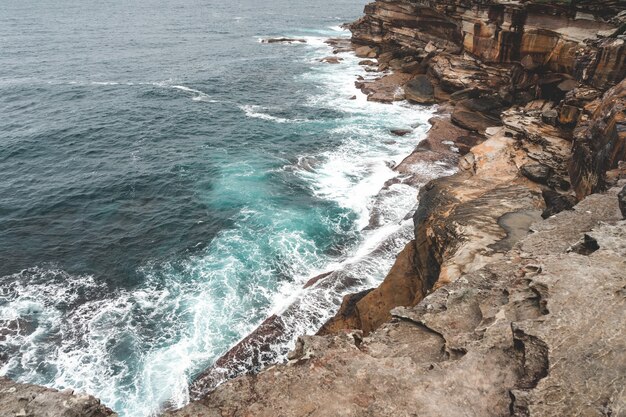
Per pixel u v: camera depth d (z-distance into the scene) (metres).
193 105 55.84
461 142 39.41
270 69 73.88
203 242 28.72
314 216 30.81
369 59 75.56
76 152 42.06
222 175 37.22
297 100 57.06
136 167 38.94
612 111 20.20
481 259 16.19
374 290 21.12
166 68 75.19
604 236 11.33
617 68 25.64
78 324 22.61
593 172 20.62
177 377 19.80
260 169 38.06
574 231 13.37
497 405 8.20
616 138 18.55
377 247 26.39
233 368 19.66
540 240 13.26
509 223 18.97
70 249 28.34
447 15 53.06
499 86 45.19
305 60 79.88
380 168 37.00
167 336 21.86
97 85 64.25
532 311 9.85
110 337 21.83
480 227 18.69
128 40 100.38
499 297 11.05
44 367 20.28
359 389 8.93
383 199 31.59
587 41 32.94
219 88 63.34
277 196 33.62
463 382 8.72
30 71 71.19
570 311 9.09
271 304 23.50
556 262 10.59
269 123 49.19
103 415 8.58
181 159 40.41
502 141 30.80
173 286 25.08
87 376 19.89
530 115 31.34
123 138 45.44
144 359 20.67
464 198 23.42
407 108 51.56
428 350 10.27
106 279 25.78
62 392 8.70
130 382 19.64
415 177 33.94
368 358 9.70
